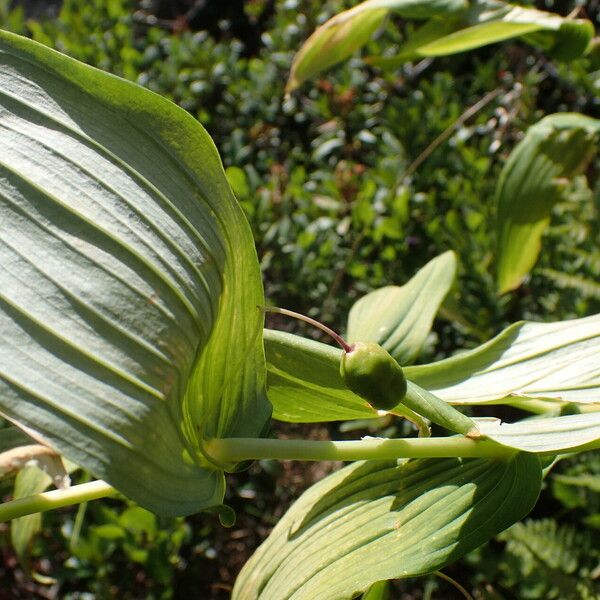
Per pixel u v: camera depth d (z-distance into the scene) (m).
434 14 0.24
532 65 0.43
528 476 0.13
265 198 0.33
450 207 0.33
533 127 0.25
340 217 0.34
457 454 0.12
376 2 0.24
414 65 0.45
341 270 0.31
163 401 0.10
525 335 0.15
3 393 0.09
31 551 0.19
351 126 0.41
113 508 0.31
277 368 0.14
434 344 0.30
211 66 0.45
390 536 0.13
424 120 0.37
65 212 0.10
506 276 0.25
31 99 0.10
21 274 0.09
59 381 0.09
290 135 0.45
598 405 0.14
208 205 0.11
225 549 0.32
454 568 0.29
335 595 0.13
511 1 0.35
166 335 0.10
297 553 0.14
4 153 0.10
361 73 0.43
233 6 0.60
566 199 0.31
